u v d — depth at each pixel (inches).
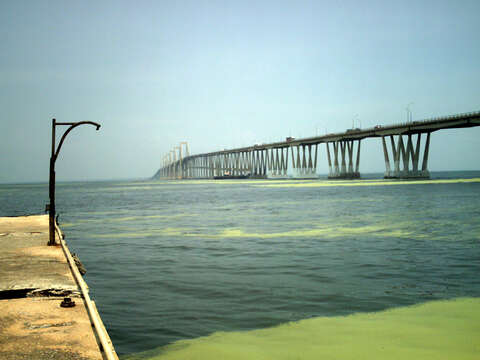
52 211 756.0
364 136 7475.4
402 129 6471.5
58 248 718.5
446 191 3540.8
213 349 356.5
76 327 309.3
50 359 250.8
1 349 266.1
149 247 978.7
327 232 1171.3
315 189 4650.6
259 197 3385.8
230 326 415.5
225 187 6604.3
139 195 4530.0
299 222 1459.2
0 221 1285.7
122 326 418.6
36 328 306.5
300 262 745.6
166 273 676.7
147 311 468.8
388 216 1583.4
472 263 709.3
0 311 350.3
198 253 874.8
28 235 905.5
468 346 356.2
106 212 2226.9
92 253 904.9
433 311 451.2
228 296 527.2
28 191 7111.2
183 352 351.9
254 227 1348.4
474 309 454.9
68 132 721.6
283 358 336.5
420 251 836.6
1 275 487.8
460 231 1135.6
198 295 534.9
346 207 2089.1
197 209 2268.7
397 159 6776.6
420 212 1720.0
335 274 642.2
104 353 280.7
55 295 410.0
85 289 406.6
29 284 438.6
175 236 1176.2
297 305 483.5
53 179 753.6
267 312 459.2
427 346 356.5
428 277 613.0
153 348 362.0
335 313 451.8
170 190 5915.4
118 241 1098.7
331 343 366.6
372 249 871.7
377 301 493.7
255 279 619.2
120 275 668.7
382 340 372.5
